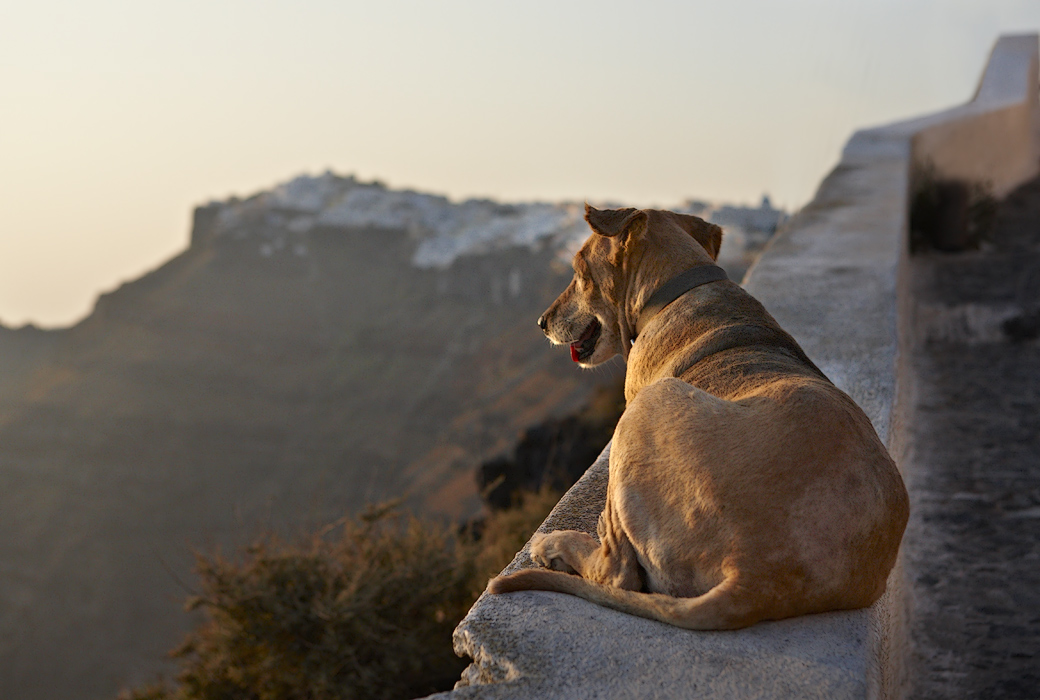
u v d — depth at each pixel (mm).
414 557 6281
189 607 6098
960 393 7277
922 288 9672
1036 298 8938
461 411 163875
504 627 2465
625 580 2605
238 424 185750
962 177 11727
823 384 2658
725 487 2373
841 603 2469
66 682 137625
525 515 9070
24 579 156875
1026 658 4145
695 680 2209
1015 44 17969
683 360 3023
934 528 5320
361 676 5852
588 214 3355
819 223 8141
